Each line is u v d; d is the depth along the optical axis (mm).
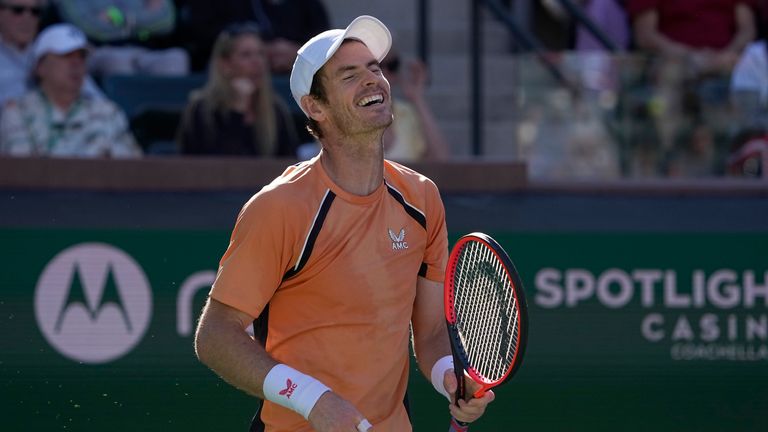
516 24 25219
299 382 10641
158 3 23969
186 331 18891
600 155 23016
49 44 20688
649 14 25688
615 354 19812
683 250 20109
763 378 20141
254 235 10961
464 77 27938
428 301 12211
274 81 22719
